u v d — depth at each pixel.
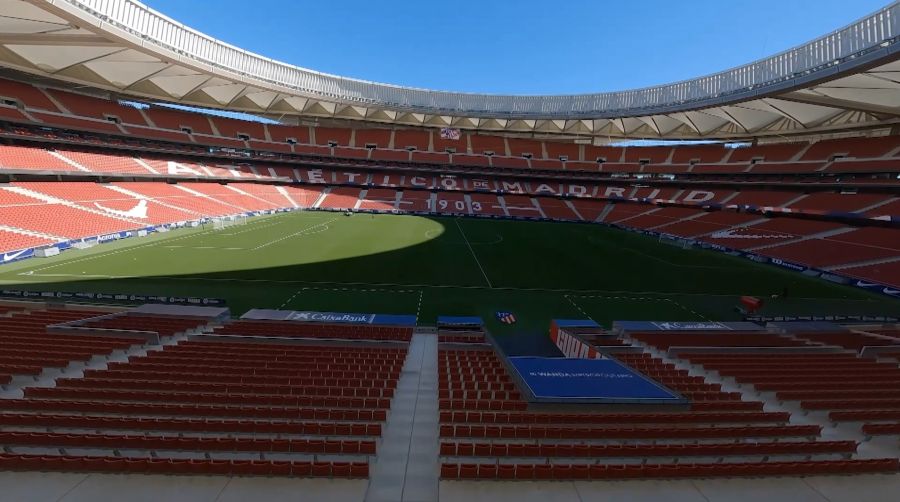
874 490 6.86
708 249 42.44
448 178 69.94
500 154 71.62
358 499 6.41
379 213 58.22
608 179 67.69
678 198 58.84
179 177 51.62
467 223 54.59
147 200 43.16
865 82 28.81
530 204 64.12
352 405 9.92
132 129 51.75
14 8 24.50
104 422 8.22
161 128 55.34
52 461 6.63
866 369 13.61
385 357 14.54
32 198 33.69
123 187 43.72
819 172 48.22
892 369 13.70
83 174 41.16
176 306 19.97
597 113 56.06
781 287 30.02
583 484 6.80
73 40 30.25
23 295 20.77
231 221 46.84
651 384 10.48
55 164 39.50
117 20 29.56
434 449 8.09
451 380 12.04
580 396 9.75
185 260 30.02
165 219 41.19
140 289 23.88
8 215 30.28
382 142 70.88
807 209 43.69
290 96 55.62
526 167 68.94
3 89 43.59
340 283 26.95
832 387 11.84
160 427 8.24
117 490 6.31
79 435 7.51
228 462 6.76
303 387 10.62
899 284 28.34
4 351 12.28
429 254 36.00
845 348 16.75
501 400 10.08
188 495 6.29
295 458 7.55
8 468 6.63
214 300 21.77
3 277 24.30
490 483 6.79
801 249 36.41
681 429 8.52
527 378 10.72
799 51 29.91
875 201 40.56
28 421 8.17
